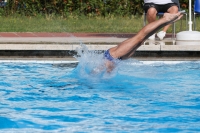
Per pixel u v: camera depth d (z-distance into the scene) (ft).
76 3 126.31
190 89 45.16
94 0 126.21
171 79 50.14
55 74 52.75
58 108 37.52
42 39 74.23
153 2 72.18
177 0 73.15
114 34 87.20
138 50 62.80
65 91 44.06
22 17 122.11
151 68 56.80
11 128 31.78
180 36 69.46
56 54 63.82
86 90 44.47
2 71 55.06
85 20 116.47
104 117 34.73
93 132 30.83
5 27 98.43
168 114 35.76
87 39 74.79
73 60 62.85
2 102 39.63
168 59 63.52
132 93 43.27
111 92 43.70
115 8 127.13
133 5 127.54
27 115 35.27
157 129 31.68
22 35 84.17
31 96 42.01
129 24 107.04
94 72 49.80
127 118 34.50
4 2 128.36
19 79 50.03
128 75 51.60
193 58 63.72
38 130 31.30
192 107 38.04
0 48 63.05
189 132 31.01
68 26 102.78
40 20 115.34
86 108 37.55
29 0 125.90
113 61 48.73
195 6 79.77
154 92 43.78
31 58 63.87
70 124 32.83
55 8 126.52
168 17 46.09
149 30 47.06
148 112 36.32
